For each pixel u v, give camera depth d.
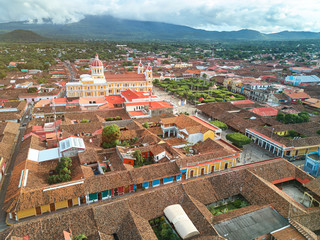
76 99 149.88
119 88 171.88
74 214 53.75
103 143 93.69
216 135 103.00
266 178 73.81
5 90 174.00
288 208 58.50
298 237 52.50
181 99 180.88
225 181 69.50
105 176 68.31
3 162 78.75
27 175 67.62
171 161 78.19
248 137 103.31
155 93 197.75
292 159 94.25
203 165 79.38
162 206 60.31
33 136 91.94
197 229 53.81
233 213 58.69
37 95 161.38
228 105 148.62
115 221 54.84
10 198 60.00
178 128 105.94
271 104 156.75
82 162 76.88
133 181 69.50
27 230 49.72
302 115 125.25
